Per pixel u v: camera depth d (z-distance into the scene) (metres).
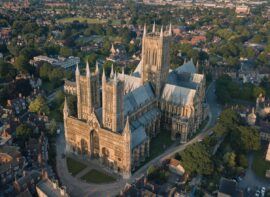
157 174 175.25
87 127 186.88
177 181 174.50
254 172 192.75
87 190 167.75
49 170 181.75
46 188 153.88
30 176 161.38
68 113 196.25
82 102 190.12
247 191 174.62
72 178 177.12
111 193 166.00
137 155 186.88
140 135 191.12
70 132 197.88
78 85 186.62
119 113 177.75
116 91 168.88
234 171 186.62
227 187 161.75
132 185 160.38
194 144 185.38
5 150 185.88
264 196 170.88
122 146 172.38
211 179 177.50
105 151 185.62
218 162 185.88
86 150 196.75
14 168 172.62
